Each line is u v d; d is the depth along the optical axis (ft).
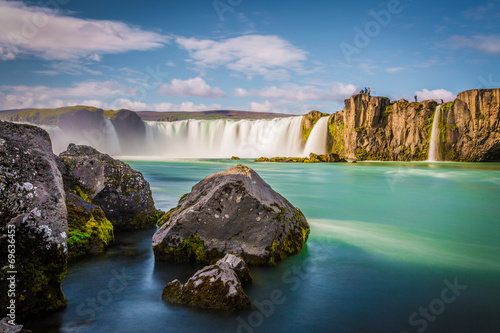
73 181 30.83
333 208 47.73
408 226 36.94
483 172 115.96
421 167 146.72
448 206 50.24
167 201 46.88
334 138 255.91
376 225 37.29
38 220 15.26
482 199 57.21
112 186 31.04
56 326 14.94
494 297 19.10
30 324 14.99
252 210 23.79
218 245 23.58
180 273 21.54
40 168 16.52
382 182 84.02
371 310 17.42
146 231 31.53
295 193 62.85
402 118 220.84
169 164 157.89
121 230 31.48
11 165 15.66
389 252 27.20
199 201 24.66
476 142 203.51
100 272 21.47
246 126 302.45
